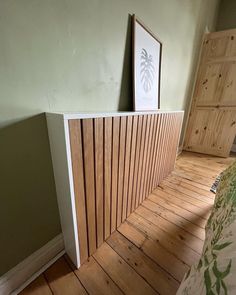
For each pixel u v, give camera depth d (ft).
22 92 2.18
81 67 2.83
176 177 6.73
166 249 3.58
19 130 2.26
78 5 2.51
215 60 8.50
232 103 8.56
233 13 9.11
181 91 7.83
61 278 2.96
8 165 2.26
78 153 2.42
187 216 4.58
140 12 3.84
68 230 2.98
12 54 1.98
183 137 9.97
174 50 6.06
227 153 9.11
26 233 2.73
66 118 2.11
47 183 2.81
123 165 3.52
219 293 1.09
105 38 3.11
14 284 2.74
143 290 2.84
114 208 3.69
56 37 2.36
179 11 5.56
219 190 3.39
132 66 3.91
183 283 1.69
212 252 1.52
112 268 3.16
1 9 1.79
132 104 4.27
